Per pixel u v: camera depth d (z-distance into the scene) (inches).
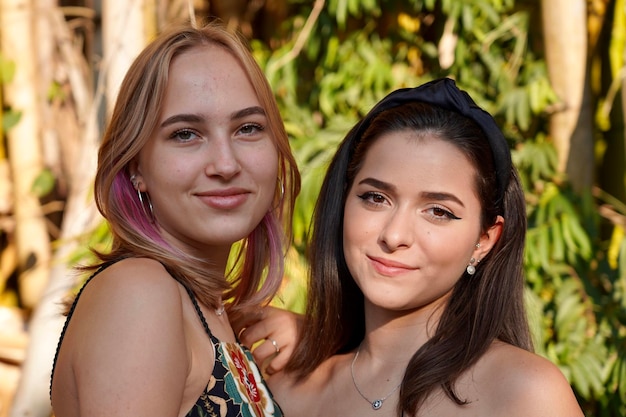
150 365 66.1
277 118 79.6
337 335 90.4
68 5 188.7
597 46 177.8
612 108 175.2
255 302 87.6
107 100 153.6
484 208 80.0
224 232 75.3
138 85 73.5
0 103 182.5
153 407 65.8
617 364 145.3
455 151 78.2
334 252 89.7
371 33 179.0
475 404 76.7
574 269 155.0
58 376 70.7
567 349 146.6
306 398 88.8
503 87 169.2
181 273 74.6
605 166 176.7
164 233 77.4
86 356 66.6
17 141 179.6
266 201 77.8
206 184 74.2
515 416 74.8
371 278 80.3
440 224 78.6
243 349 81.0
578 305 149.4
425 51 179.2
